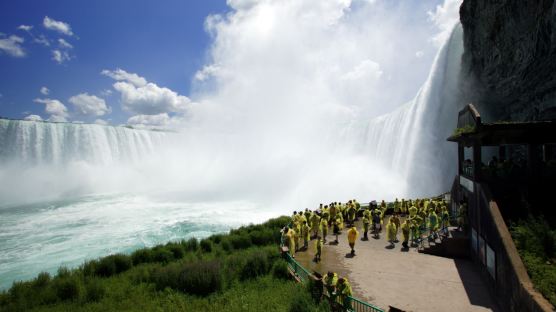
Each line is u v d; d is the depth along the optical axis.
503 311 12.12
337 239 22.31
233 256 20.28
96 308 14.38
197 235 32.88
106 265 19.75
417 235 20.91
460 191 21.28
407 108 49.44
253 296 14.78
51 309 14.41
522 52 24.92
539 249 11.77
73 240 31.08
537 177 15.68
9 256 26.66
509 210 14.81
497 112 36.41
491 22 28.78
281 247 19.33
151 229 35.22
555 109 23.28
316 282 13.18
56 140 60.59
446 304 12.78
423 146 43.19
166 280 16.94
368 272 16.17
